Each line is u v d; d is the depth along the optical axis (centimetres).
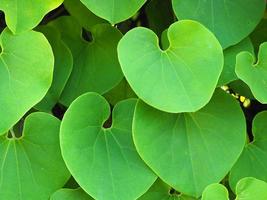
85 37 83
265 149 76
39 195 71
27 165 71
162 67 69
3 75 69
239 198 73
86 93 70
